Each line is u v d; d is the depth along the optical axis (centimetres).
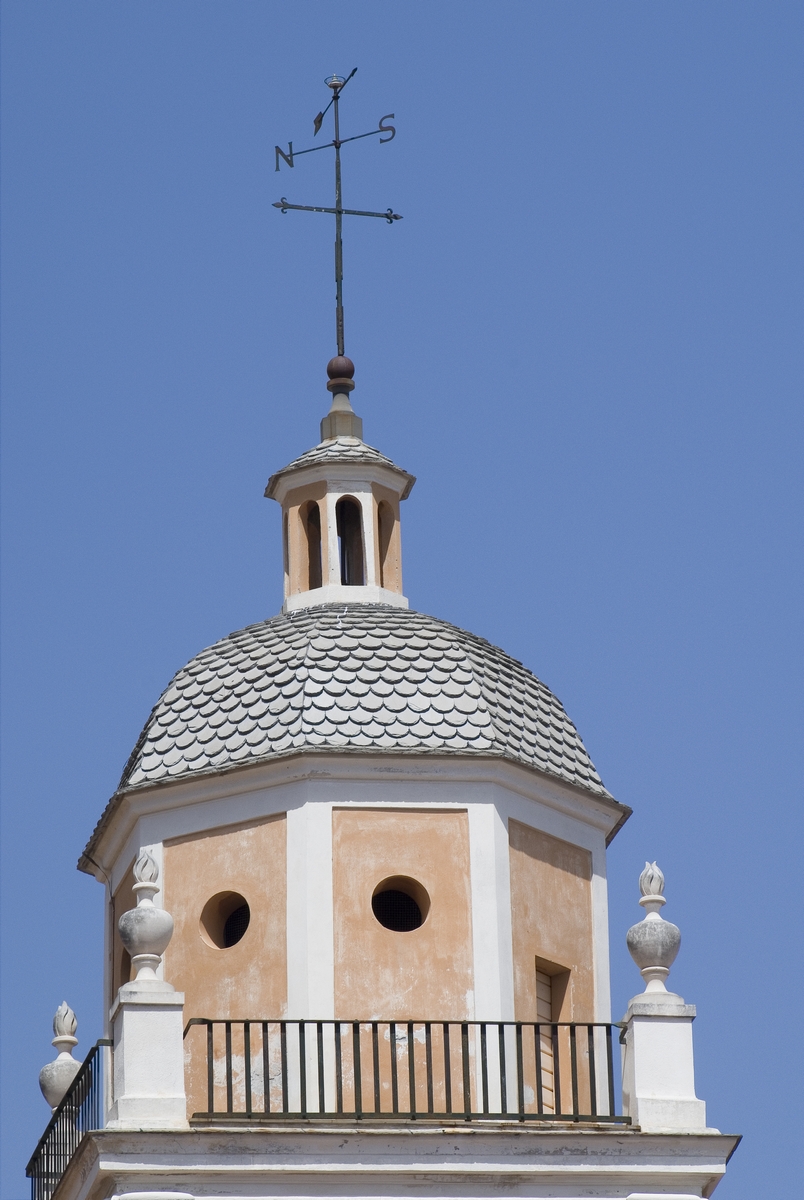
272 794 5478
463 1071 5206
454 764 5491
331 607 5906
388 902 5441
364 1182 5022
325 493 6062
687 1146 5106
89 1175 5056
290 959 5353
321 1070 5147
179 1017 5103
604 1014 5550
